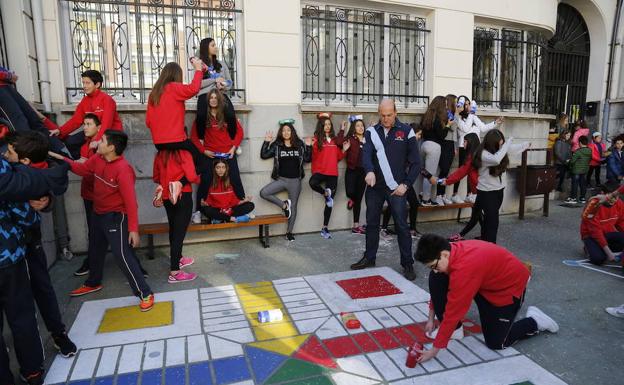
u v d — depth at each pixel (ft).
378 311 11.62
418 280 13.97
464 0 21.86
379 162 14.26
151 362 9.21
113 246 11.49
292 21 18.51
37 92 15.55
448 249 8.48
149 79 17.65
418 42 21.86
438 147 19.99
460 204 21.31
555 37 34.40
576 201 27.43
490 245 9.07
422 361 8.84
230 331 10.55
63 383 8.50
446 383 8.45
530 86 25.41
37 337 8.27
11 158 8.33
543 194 24.29
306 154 18.58
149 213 17.26
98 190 11.48
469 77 22.54
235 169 17.28
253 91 18.22
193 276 14.08
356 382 8.49
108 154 11.24
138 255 16.63
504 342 9.53
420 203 21.22
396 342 10.02
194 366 9.06
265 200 18.76
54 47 15.93
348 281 13.79
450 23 21.70
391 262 15.88
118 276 14.39
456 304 8.39
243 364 9.12
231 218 16.63
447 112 19.98
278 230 19.22
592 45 35.24
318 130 18.47
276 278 14.12
